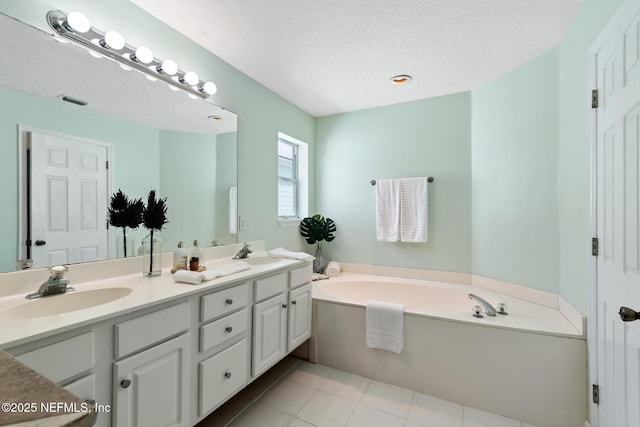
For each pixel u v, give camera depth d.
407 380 1.96
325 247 3.33
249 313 1.61
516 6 1.55
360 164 3.14
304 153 3.23
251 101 2.38
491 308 1.89
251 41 1.88
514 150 2.23
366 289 2.87
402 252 2.94
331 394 1.88
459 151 2.69
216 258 2.05
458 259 2.70
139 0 1.52
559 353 1.60
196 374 1.30
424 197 2.76
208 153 2.00
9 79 1.16
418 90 2.63
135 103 1.59
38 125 1.23
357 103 2.96
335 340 2.19
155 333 1.12
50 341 0.84
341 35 1.82
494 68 2.23
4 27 1.14
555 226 1.97
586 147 1.51
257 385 1.97
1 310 1.01
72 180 1.33
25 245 1.19
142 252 1.58
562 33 1.79
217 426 1.57
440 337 1.87
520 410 1.67
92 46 1.38
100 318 0.94
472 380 1.79
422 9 1.57
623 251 1.10
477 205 2.57
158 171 1.70
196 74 1.78
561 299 1.89
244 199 2.32
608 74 1.23
